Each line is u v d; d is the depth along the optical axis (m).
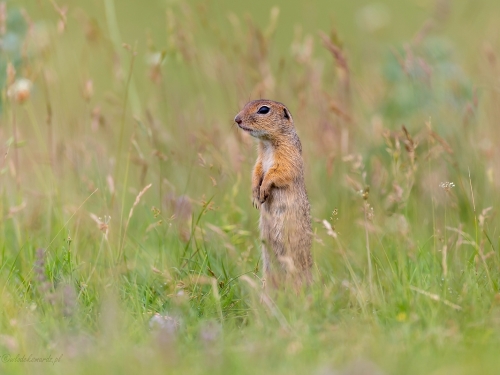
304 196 10.89
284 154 10.80
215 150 13.16
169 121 14.80
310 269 10.80
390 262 10.47
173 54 13.95
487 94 15.28
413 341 8.35
